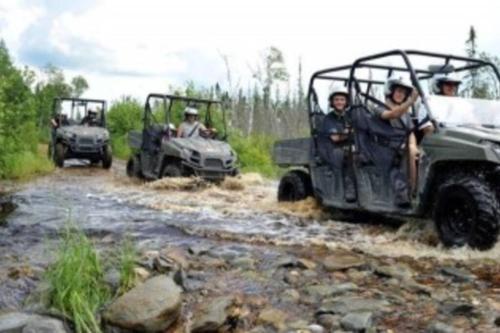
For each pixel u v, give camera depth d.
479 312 3.79
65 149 17.27
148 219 7.44
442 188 5.93
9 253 5.18
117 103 30.05
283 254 5.43
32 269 4.53
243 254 5.36
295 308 4.00
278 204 9.05
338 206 7.67
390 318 3.75
